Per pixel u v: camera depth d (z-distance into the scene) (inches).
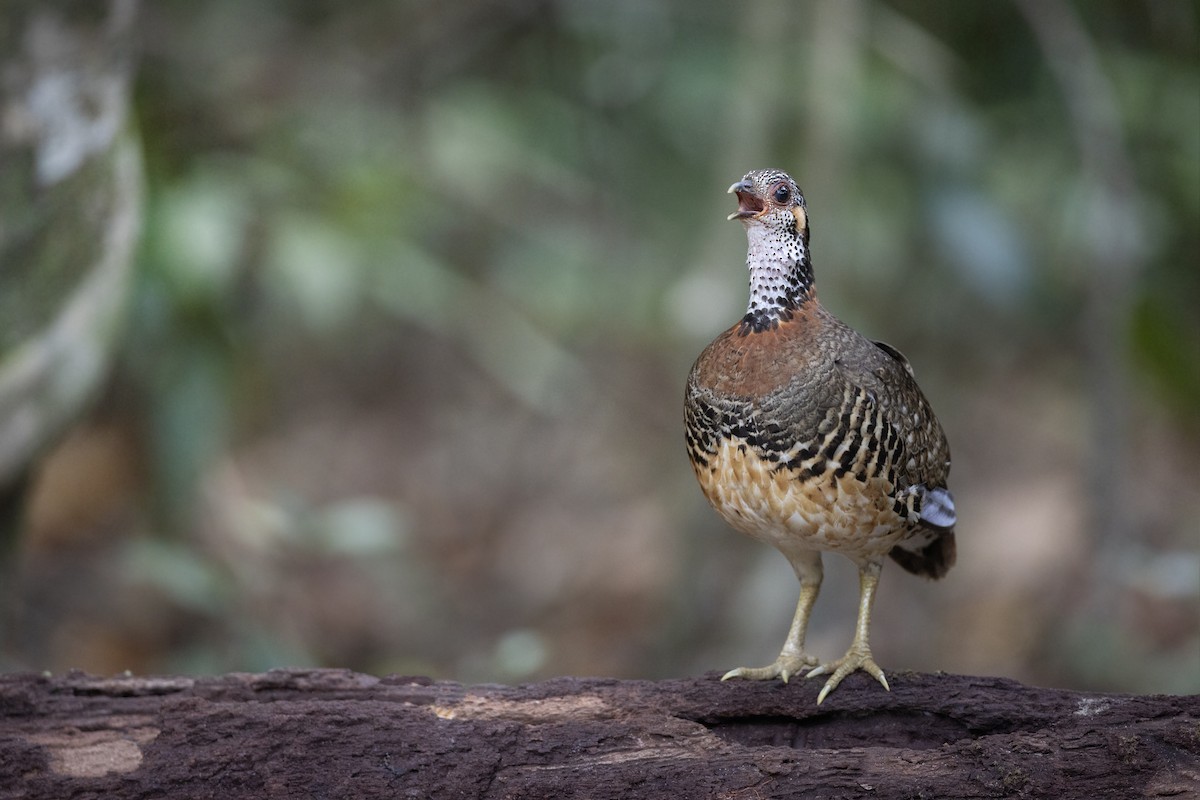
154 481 458.3
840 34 443.2
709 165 554.6
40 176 318.3
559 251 583.8
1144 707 231.8
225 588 450.9
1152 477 576.1
